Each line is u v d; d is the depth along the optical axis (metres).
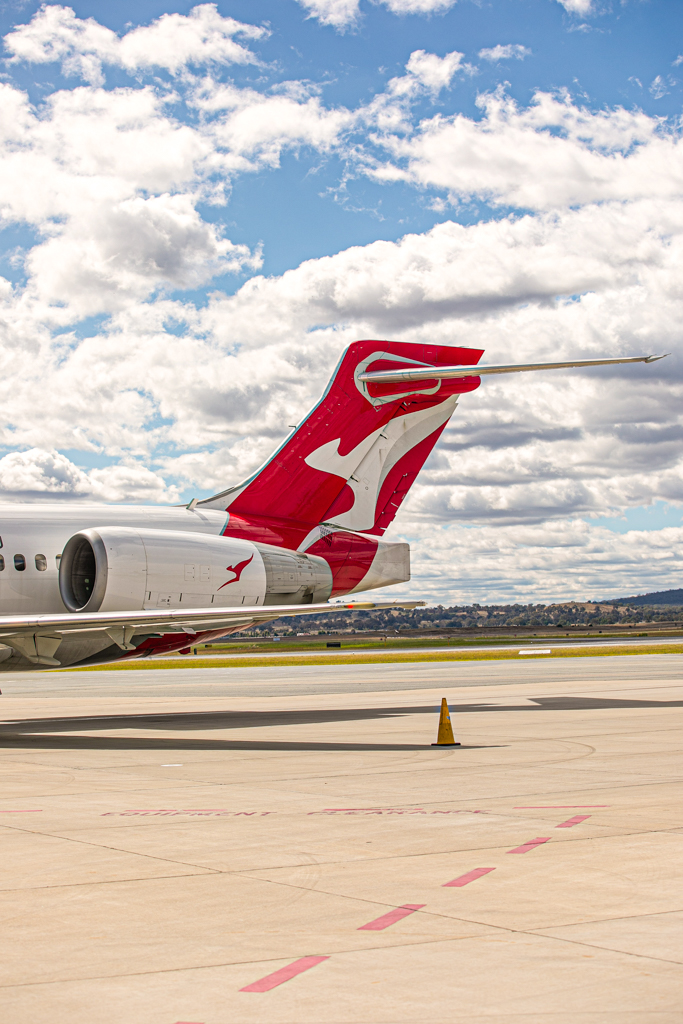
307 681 49.06
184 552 25.89
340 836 10.69
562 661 69.94
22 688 47.03
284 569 28.16
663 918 7.53
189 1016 5.74
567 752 18.67
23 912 7.82
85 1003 5.94
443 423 31.53
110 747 20.28
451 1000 5.92
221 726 25.41
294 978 6.32
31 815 12.07
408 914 7.70
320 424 30.05
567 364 26.17
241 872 9.09
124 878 8.88
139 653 26.73
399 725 25.31
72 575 25.31
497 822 11.44
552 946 6.88
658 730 23.08
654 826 11.15
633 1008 5.75
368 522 30.75
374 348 30.33
